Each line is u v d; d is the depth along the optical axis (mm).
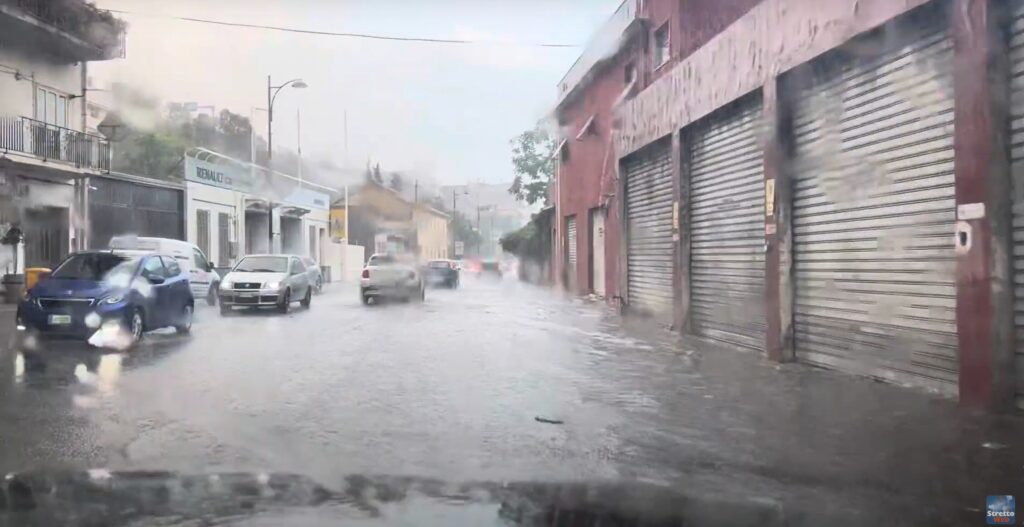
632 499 4680
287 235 40281
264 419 6707
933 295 7562
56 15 20281
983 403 6754
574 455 5645
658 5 18297
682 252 13953
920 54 7672
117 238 20422
